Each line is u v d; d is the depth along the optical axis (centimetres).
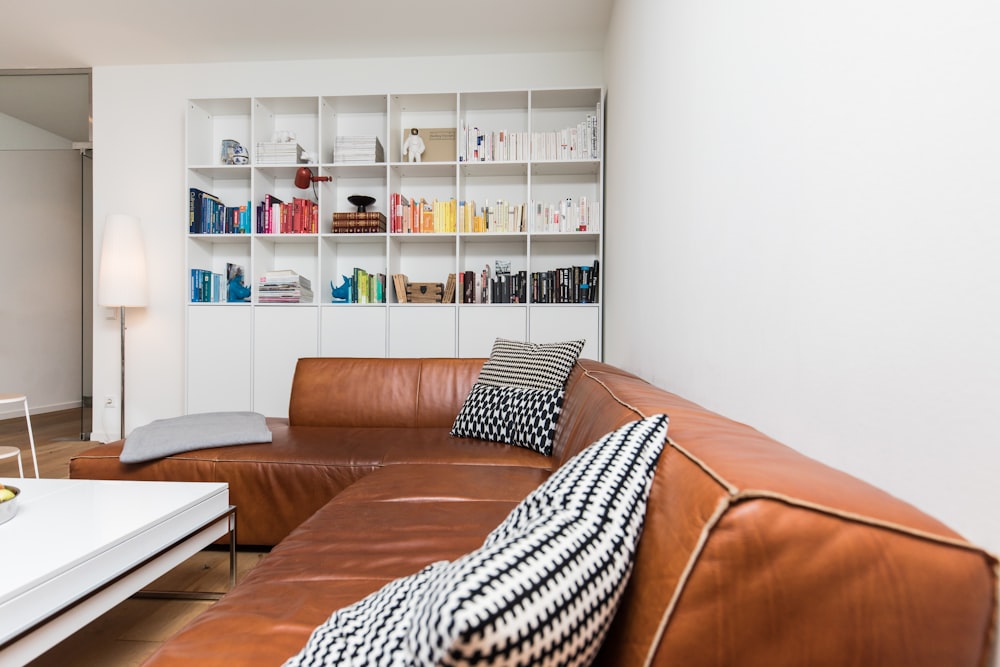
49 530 122
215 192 407
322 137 371
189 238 374
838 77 75
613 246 319
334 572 101
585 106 382
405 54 386
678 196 164
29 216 438
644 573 51
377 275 369
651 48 205
